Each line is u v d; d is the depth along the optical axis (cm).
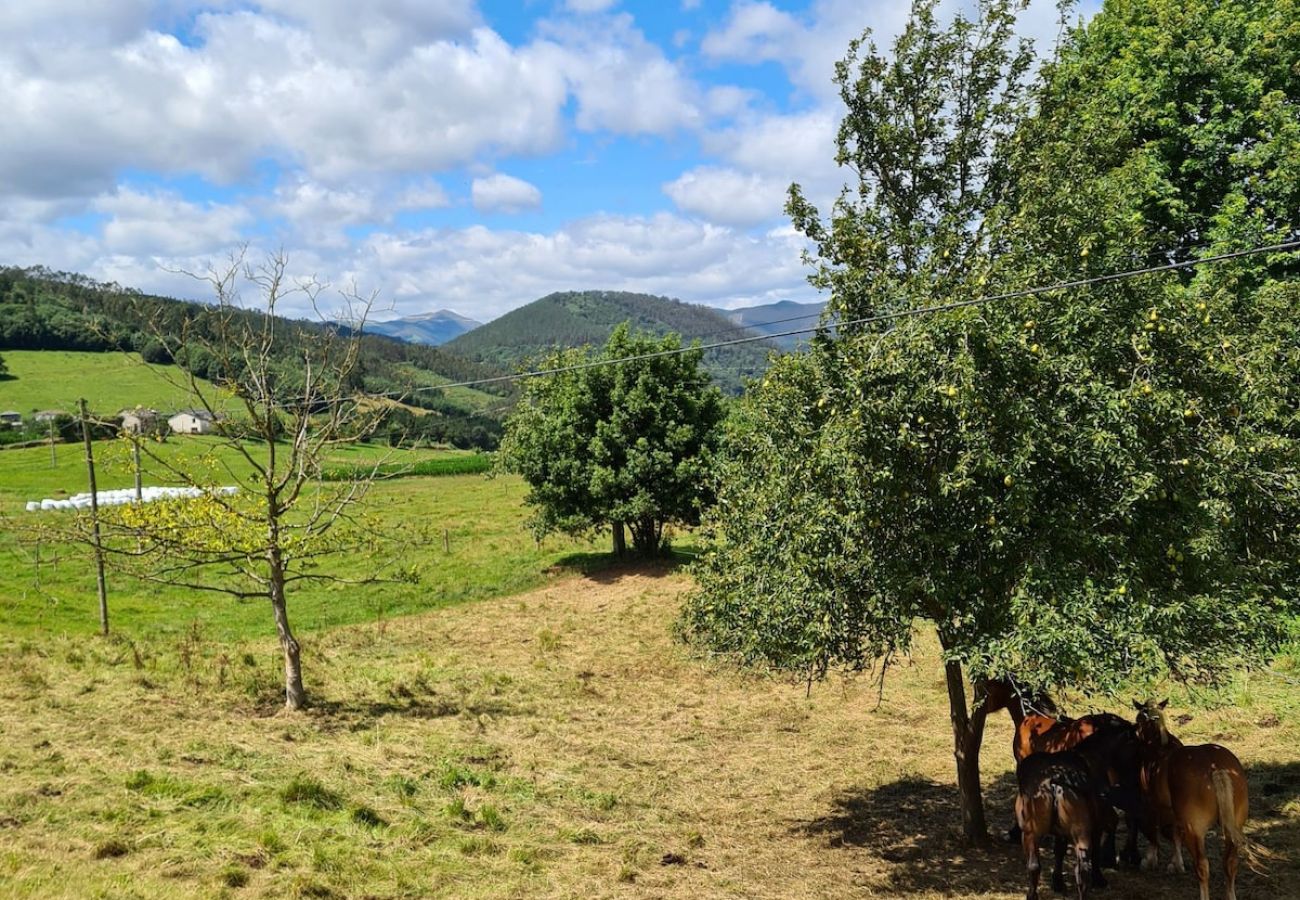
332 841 1087
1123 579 795
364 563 3738
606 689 2092
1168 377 833
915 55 1084
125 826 1073
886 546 914
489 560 3803
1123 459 789
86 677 1889
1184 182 1945
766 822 1309
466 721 1772
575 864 1099
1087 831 895
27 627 2422
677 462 3266
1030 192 938
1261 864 1003
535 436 3369
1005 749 1623
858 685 2064
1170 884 980
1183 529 809
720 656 1183
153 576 1783
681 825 1290
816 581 919
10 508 4100
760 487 1073
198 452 2008
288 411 1867
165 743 1453
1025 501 797
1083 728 1048
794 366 1005
